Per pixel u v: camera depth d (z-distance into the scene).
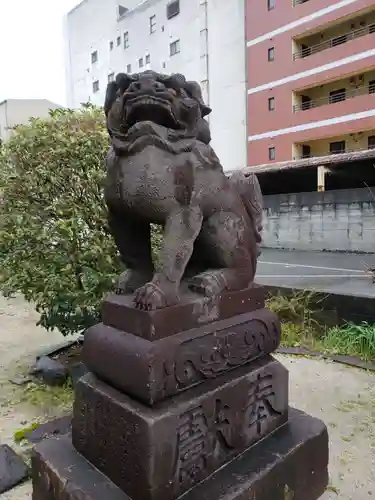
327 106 13.44
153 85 1.37
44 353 3.92
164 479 1.32
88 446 1.56
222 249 1.65
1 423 2.69
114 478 1.43
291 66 14.07
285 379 1.83
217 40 15.82
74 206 2.98
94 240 2.97
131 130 1.41
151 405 1.33
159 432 1.30
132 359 1.35
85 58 20.97
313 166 8.55
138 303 1.41
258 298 1.81
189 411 1.40
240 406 1.60
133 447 1.33
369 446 2.35
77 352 3.83
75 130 3.14
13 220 2.99
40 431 2.52
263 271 6.96
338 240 9.23
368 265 7.12
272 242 10.59
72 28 21.59
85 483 1.43
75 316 3.25
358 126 12.87
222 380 1.56
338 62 13.03
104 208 2.94
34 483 1.67
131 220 1.62
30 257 3.06
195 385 1.47
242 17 15.15
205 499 1.37
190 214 1.49
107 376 1.47
